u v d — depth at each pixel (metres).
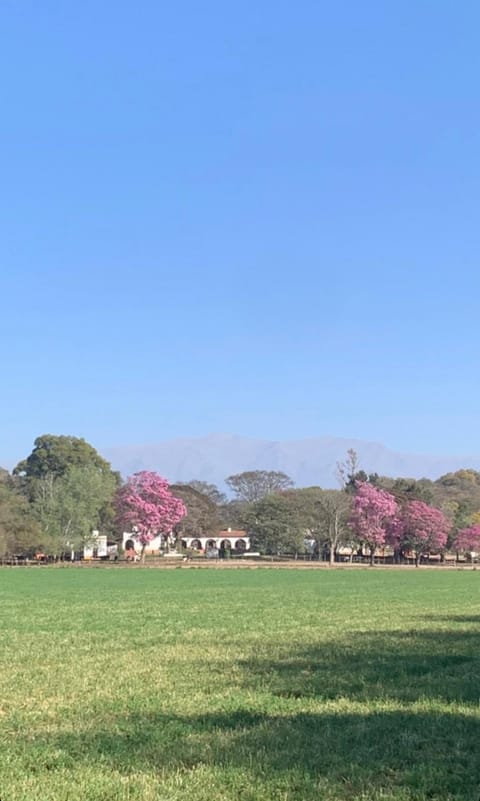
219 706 14.02
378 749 10.94
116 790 9.23
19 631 29.09
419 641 24.47
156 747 11.09
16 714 13.46
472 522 138.12
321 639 25.41
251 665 19.31
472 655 20.88
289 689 15.71
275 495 137.00
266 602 45.47
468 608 40.53
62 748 11.11
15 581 70.50
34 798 8.96
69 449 155.62
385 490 140.00
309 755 10.63
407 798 8.95
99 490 118.44
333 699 14.70
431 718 12.89
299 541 130.50
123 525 120.62
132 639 26.03
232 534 155.75
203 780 9.59
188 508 143.25
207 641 25.19
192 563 111.56
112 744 11.28
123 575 81.62
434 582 70.75
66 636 27.12
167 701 14.55
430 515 121.19
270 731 11.98
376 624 31.23
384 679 16.84
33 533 107.00
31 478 151.88
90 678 17.44
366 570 98.19
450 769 9.98
